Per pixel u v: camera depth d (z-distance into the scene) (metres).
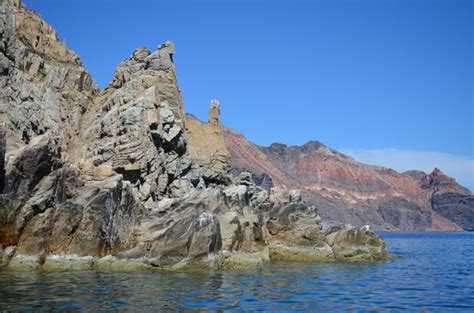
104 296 28.62
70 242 40.09
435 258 75.88
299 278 41.16
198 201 46.88
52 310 24.48
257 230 51.72
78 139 56.62
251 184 68.31
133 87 59.34
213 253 43.44
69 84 59.25
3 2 52.38
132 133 52.53
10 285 30.80
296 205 59.81
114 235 42.31
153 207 50.34
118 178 43.62
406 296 33.91
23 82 51.78
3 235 37.81
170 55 63.97
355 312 27.53
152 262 41.44
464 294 35.22
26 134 49.53
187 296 29.88
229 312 26.17
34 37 58.12
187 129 67.81
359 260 60.47
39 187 39.44
